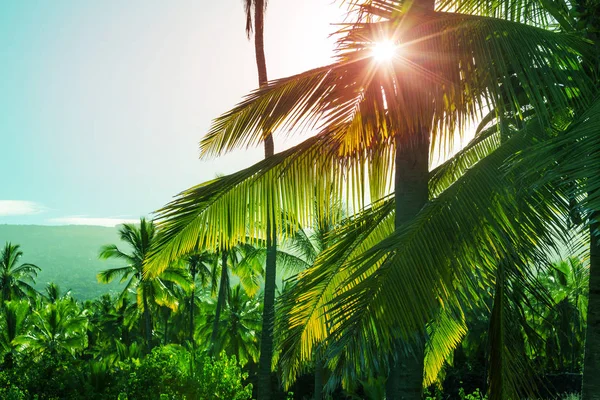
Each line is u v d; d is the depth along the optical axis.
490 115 6.45
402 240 4.45
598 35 5.22
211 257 38.44
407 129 5.44
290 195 6.20
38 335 42.41
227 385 14.62
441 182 7.21
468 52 4.52
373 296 4.19
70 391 16.97
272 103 5.70
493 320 4.79
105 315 59.34
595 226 4.07
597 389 5.14
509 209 4.33
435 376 7.79
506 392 4.81
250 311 45.56
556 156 3.74
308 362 7.08
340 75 5.21
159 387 14.56
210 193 6.20
